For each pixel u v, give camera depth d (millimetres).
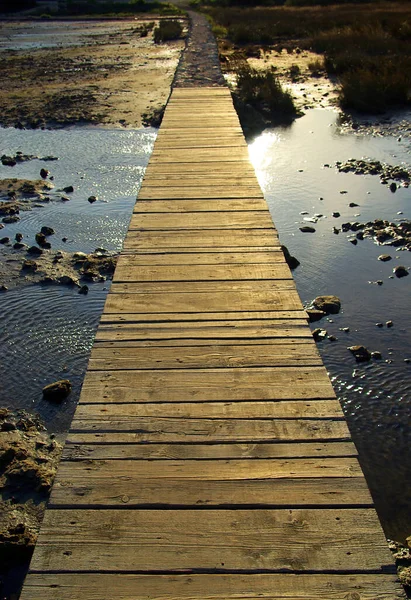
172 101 10812
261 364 3258
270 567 2082
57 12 42344
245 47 21344
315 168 9203
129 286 4168
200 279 4254
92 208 7852
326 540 2182
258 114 12055
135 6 43000
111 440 2695
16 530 3148
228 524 2256
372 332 4973
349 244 6625
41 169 9258
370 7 31375
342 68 15727
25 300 5590
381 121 11695
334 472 2500
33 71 18344
